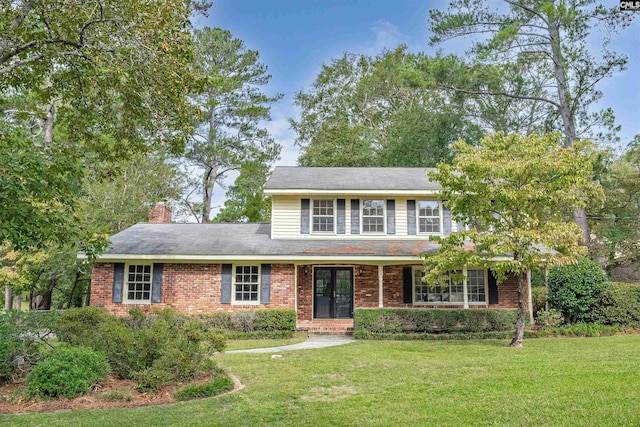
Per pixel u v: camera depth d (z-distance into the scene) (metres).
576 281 17.64
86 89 13.31
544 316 17.50
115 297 18.06
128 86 11.83
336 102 39.91
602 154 23.97
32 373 7.85
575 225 13.01
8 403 7.49
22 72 12.91
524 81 26.05
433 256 14.40
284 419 6.52
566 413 6.45
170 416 6.70
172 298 18.25
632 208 26.84
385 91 39.16
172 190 31.80
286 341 15.59
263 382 8.87
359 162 33.91
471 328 16.77
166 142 13.41
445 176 13.88
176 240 19.53
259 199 35.53
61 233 11.05
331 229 20.19
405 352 12.55
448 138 28.95
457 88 26.42
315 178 21.33
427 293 19.44
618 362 10.14
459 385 8.34
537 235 12.55
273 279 18.50
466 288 18.23
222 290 18.38
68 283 25.89
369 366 10.36
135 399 7.70
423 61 26.94
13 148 11.36
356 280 19.73
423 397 7.58
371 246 18.92
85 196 26.16
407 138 30.27
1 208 9.83
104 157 14.27
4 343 8.62
